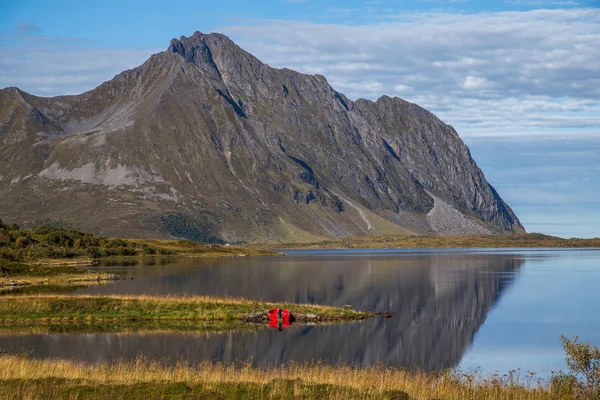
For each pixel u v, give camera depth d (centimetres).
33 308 8831
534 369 6500
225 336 7719
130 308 9056
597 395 4228
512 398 4275
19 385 4131
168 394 4031
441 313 10606
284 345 7300
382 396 4062
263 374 4872
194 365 5897
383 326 8919
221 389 4153
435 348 7538
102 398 3925
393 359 6881
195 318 8831
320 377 4562
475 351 7419
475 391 4416
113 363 5975
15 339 7375
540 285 16175
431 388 4503
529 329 9050
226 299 9900
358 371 5472
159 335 7700
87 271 16412
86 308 8962
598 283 16825
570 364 4722
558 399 4225
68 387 4122
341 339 7788
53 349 6819
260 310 9156
